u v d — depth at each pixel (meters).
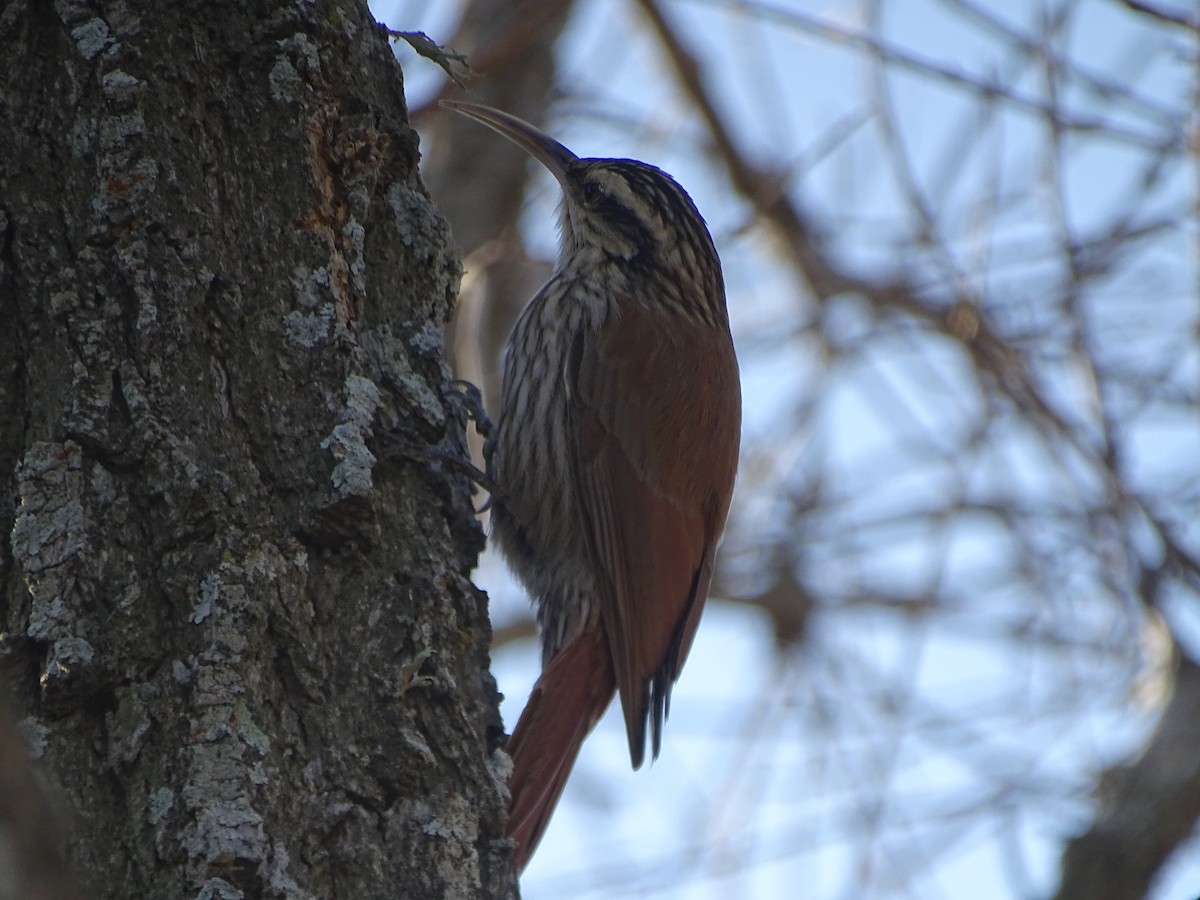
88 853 5.60
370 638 6.38
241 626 5.94
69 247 6.39
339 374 6.63
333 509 6.36
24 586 5.94
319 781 5.98
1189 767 12.92
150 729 5.75
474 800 6.36
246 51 6.85
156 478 6.05
